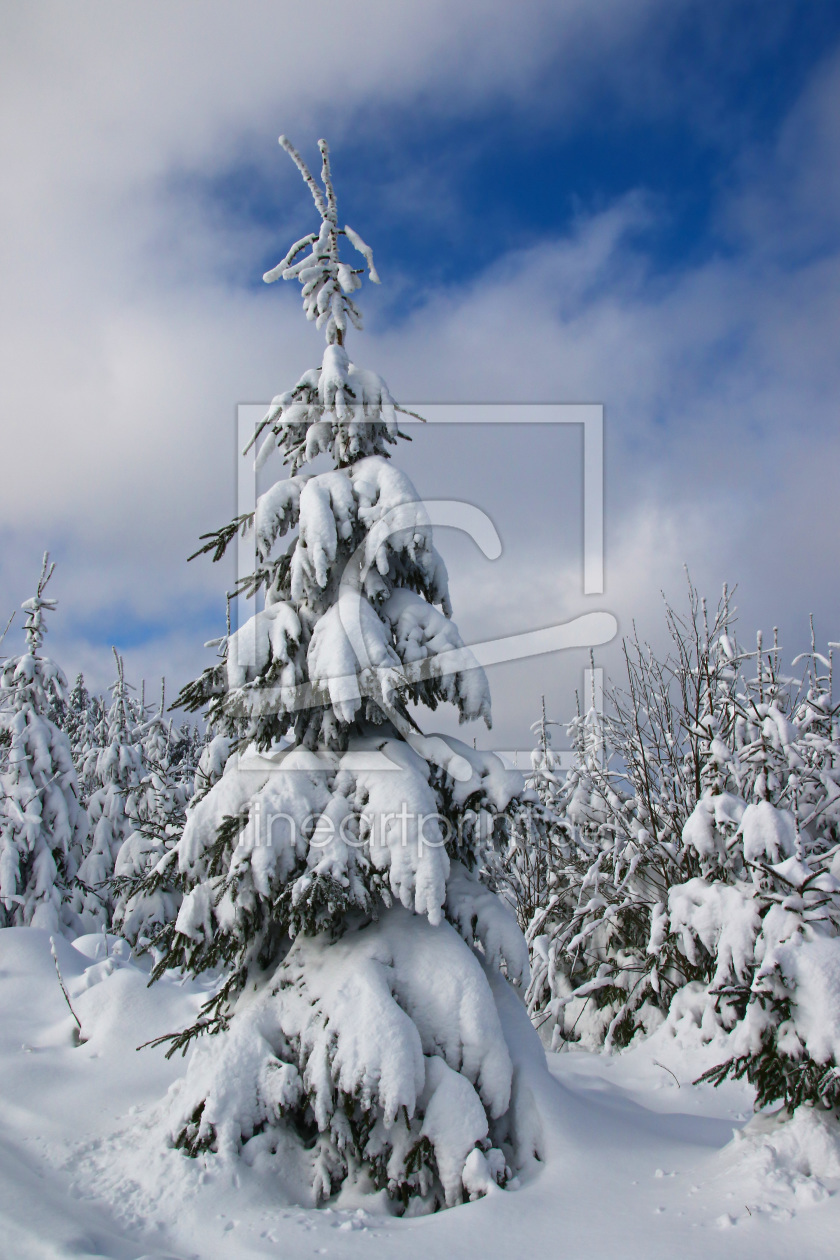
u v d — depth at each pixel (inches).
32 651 746.8
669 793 428.8
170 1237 167.3
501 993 235.0
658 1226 156.4
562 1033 429.7
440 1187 191.0
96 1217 172.1
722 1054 298.0
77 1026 311.4
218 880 220.7
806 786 371.2
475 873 252.5
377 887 213.6
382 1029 190.9
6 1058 283.9
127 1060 283.0
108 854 845.2
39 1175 197.3
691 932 293.3
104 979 331.6
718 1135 232.8
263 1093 198.5
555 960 431.8
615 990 405.4
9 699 739.4
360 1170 196.9
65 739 744.3
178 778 834.8
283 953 238.5
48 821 704.4
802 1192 156.9
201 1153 191.8
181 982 392.5
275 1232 166.7
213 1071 200.7
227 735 252.7
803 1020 181.2
